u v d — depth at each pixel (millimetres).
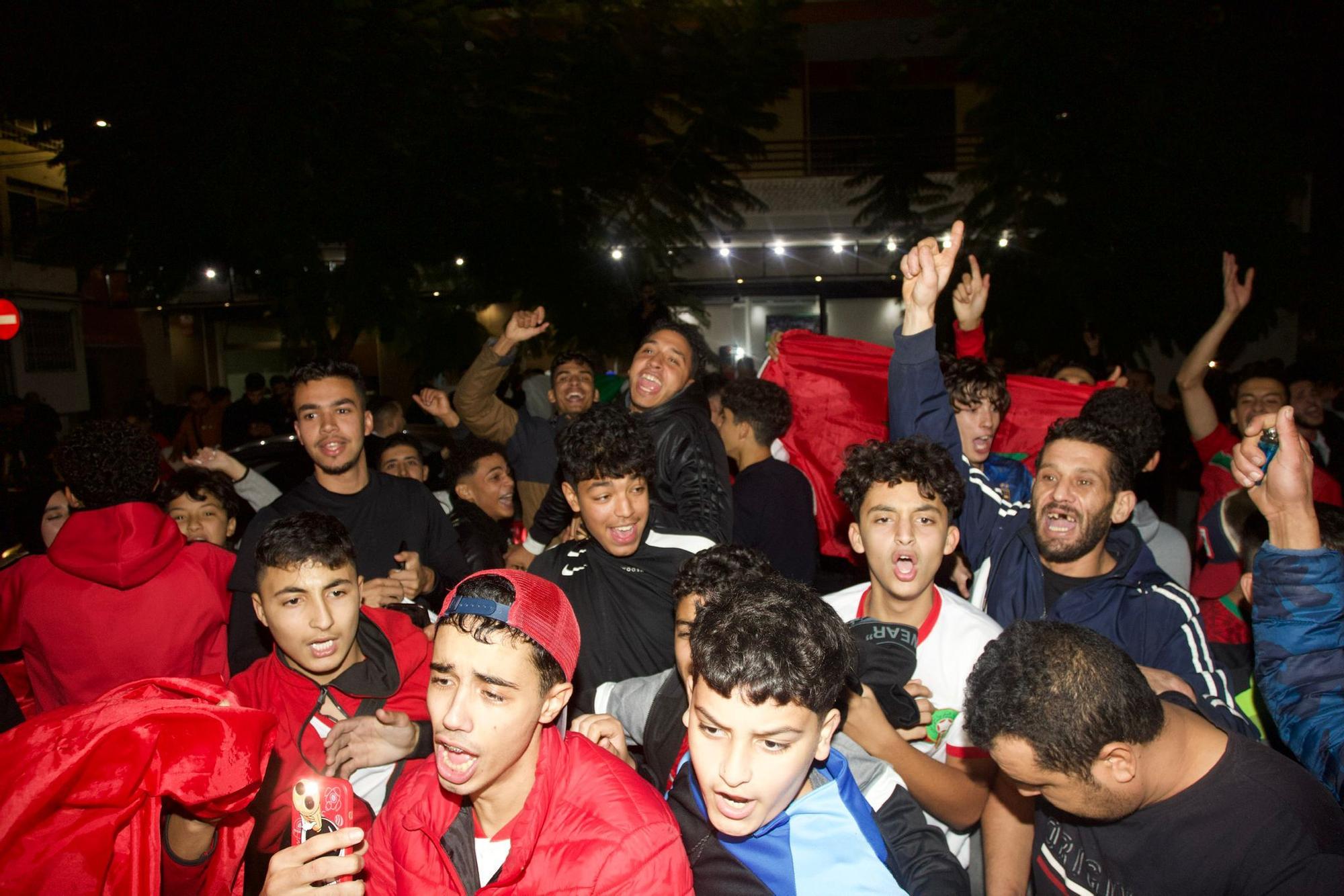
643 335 9141
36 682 2725
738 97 9469
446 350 7984
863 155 12367
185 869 1764
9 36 6766
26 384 16922
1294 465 1845
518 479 4664
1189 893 1703
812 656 1575
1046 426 4453
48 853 1555
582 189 9055
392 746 2252
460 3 8477
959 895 1750
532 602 1667
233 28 6984
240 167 6684
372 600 2889
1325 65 10555
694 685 1654
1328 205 12164
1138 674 1664
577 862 1608
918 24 15469
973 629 2391
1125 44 9758
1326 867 1584
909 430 3039
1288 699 1851
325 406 3193
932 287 2975
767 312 16562
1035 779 1665
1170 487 7324
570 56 9094
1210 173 9523
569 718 2674
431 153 7695
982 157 10383
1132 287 9570
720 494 3635
